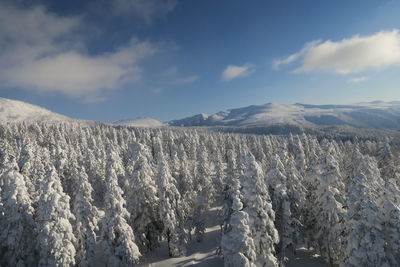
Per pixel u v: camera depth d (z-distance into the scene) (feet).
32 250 83.61
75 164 154.30
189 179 161.79
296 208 103.14
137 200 107.45
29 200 84.53
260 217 79.82
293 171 111.24
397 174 152.66
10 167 85.71
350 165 139.44
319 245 100.37
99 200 178.40
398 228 69.26
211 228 151.43
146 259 110.93
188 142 344.08
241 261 71.10
